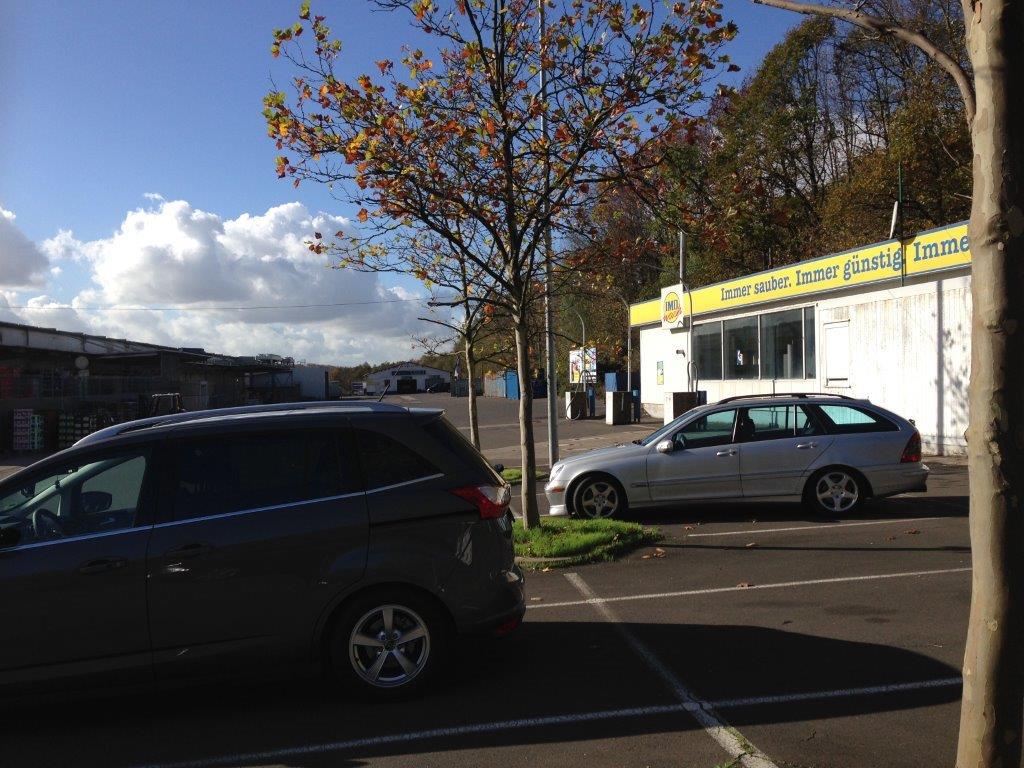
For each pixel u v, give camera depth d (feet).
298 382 239.91
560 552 29.99
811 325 69.15
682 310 89.76
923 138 87.25
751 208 32.24
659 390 104.83
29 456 98.58
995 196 9.09
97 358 145.07
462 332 51.57
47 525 16.31
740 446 36.14
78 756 14.99
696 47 28.40
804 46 117.39
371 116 30.27
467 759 14.12
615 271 40.14
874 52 110.42
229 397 188.14
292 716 16.37
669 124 30.19
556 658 19.27
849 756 13.56
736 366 82.79
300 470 17.11
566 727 15.28
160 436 17.10
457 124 30.35
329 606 16.49
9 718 17.03
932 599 22.70
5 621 15.55
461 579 16.96
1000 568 9.23
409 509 16.93
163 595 16.05
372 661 16.75
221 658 16.22
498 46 30.32
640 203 33.88
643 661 18.79
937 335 54.70
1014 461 9.16
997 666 9.27
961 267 51.21
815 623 21.04
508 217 31.81
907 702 15.69
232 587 16.25
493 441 93.66
